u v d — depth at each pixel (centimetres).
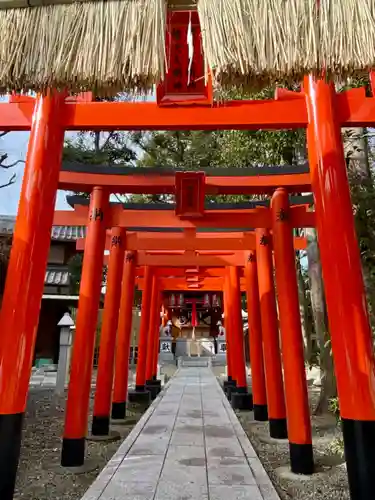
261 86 259
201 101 488
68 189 757
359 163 777
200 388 1529
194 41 367
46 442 805
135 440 715
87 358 670
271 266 862
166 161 1692
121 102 499
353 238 435
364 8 248
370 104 483
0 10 268
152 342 1669
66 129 503
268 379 837
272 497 449
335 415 859
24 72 259
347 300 412
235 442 701
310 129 486
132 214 799
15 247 432
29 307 418
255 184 713
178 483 490
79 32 257
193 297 3256
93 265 718
